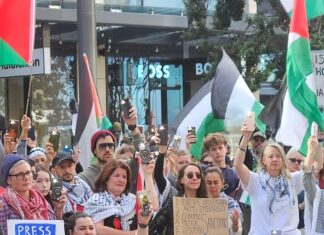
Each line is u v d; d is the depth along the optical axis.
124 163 11.80
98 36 31.84
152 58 35.41
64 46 32.41
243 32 33.72
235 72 17.41
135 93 34.97
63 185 13.03
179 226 11.94
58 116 32.69
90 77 18.06
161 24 30.22
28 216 10.77
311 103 15.14
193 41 34.75
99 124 17.70
